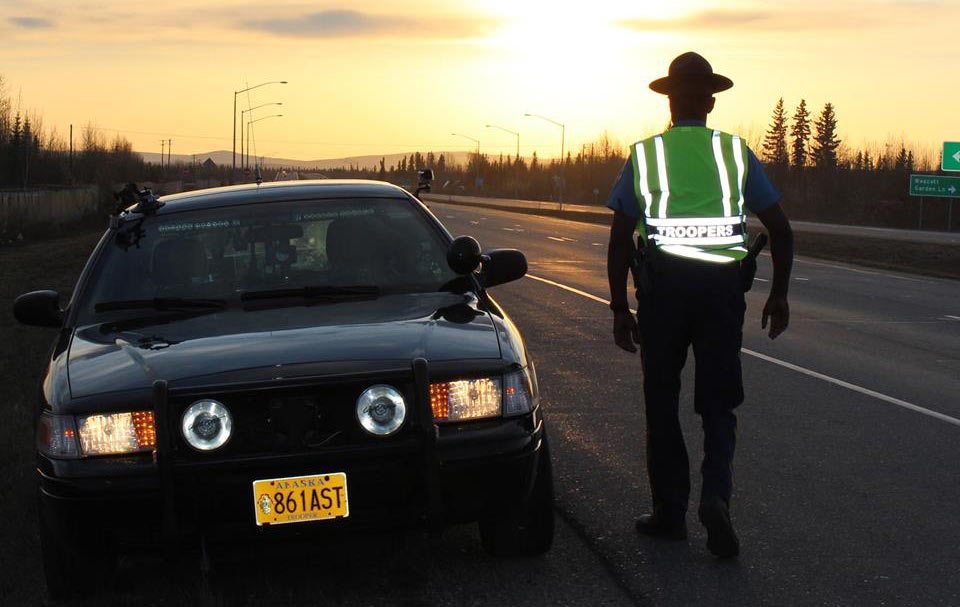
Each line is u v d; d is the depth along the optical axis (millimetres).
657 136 4512
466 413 3879
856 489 5566
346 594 4078
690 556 4500
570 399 7934
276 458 3670
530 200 120750
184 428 3672
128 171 106375
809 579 4242
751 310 14648
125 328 4465
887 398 8117
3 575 4316
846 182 94062
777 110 151125
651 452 4660
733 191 4430
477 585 4152
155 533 3742
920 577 4281
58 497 3707
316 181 5816
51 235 40250
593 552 4531
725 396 4457
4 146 87875
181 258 4898
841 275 23406
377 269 4859
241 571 4359
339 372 3754
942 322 13766
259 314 4465
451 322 4301
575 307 14430
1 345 11359
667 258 4418
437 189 174500
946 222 74875
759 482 5703
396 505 3789
